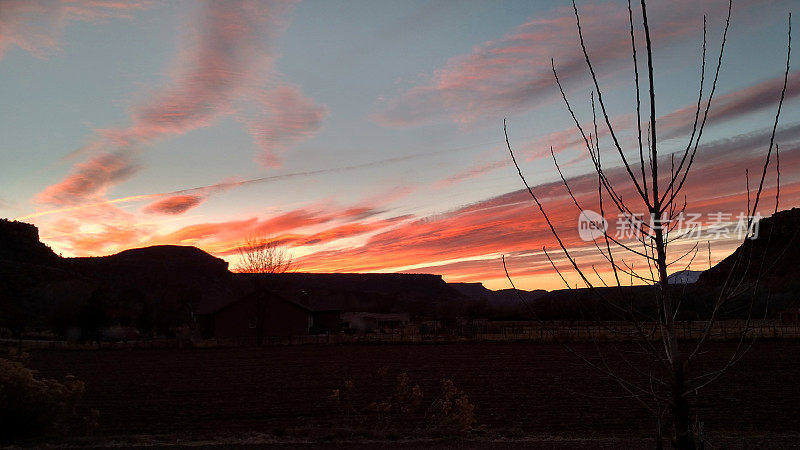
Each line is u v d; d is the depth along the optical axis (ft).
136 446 47.44
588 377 90.02
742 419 57.41
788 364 99.40
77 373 103.09
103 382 90.89
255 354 140.67
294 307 209.15
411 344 167.43
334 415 63.00
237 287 225.76
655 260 12.61
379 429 54.80
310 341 185.78
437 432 52.39
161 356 137.39
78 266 429.38
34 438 50.34
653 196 12.73
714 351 117.60
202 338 212.23
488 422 58.49
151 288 414.82
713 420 57.00
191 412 65.16
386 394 76.74
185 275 488.44
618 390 76.28
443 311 337.93
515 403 69.41
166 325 229.66
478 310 316.60
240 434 52.54
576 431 53.67
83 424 56.54
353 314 328.90
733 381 81.87
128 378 95.66
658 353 12.35
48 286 252.83
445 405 55.42
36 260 389.80
